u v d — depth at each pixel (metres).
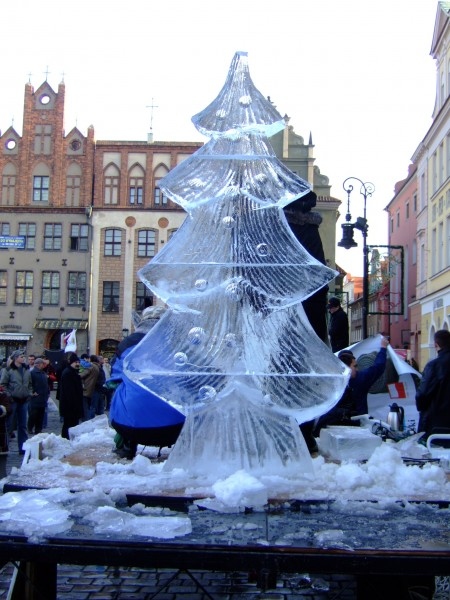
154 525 2.38
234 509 2.66
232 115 3.55
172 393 3.26
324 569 2.16
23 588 3.24
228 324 3.35
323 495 2.82
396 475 3.09
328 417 5.30
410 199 40.12
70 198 46.66
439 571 2.15
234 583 4.49
